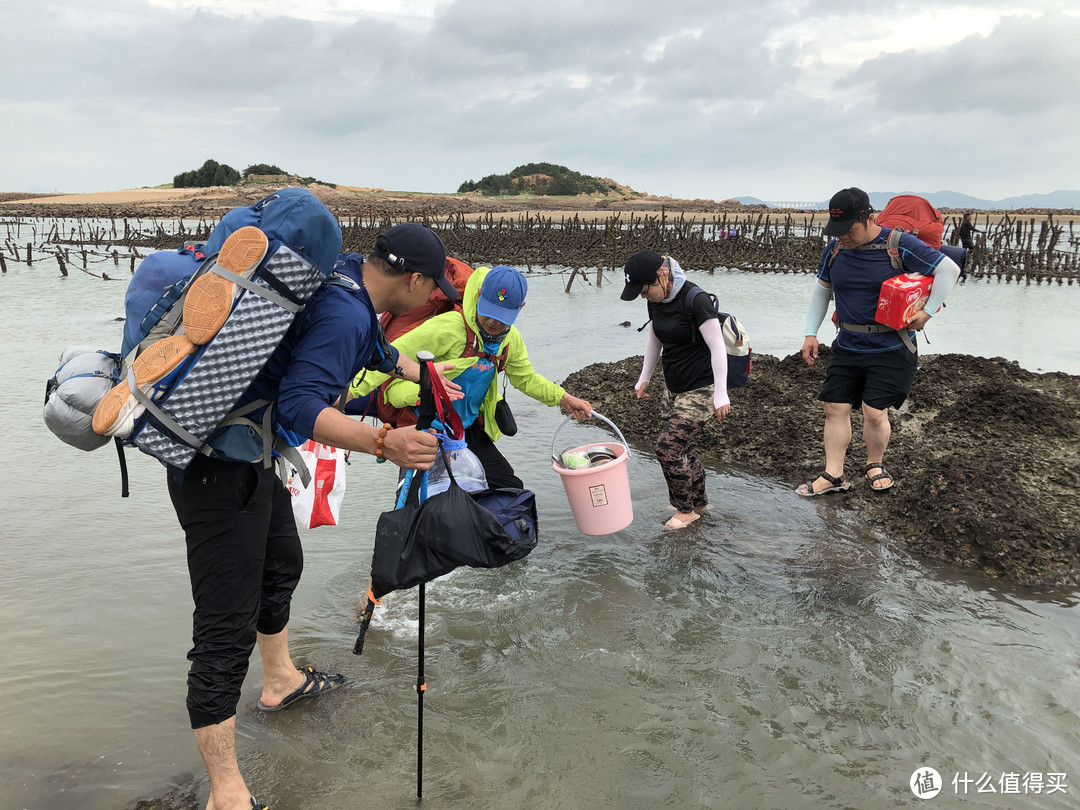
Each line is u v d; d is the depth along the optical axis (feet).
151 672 11.16
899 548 15.65
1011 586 14.02
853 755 9.52
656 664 11.48
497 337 11.51
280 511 9.45
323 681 10.81
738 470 20.63
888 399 17.24
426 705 10.56
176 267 7.74
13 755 9.40
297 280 7.23
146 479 18.80
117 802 8.71
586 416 13.89
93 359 7.70
